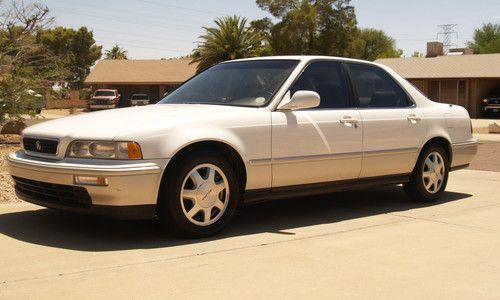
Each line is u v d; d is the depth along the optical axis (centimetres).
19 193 572
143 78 5850
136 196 496
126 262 464
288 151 582
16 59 1461
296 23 5391
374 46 7925
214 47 4975
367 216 652
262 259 479
